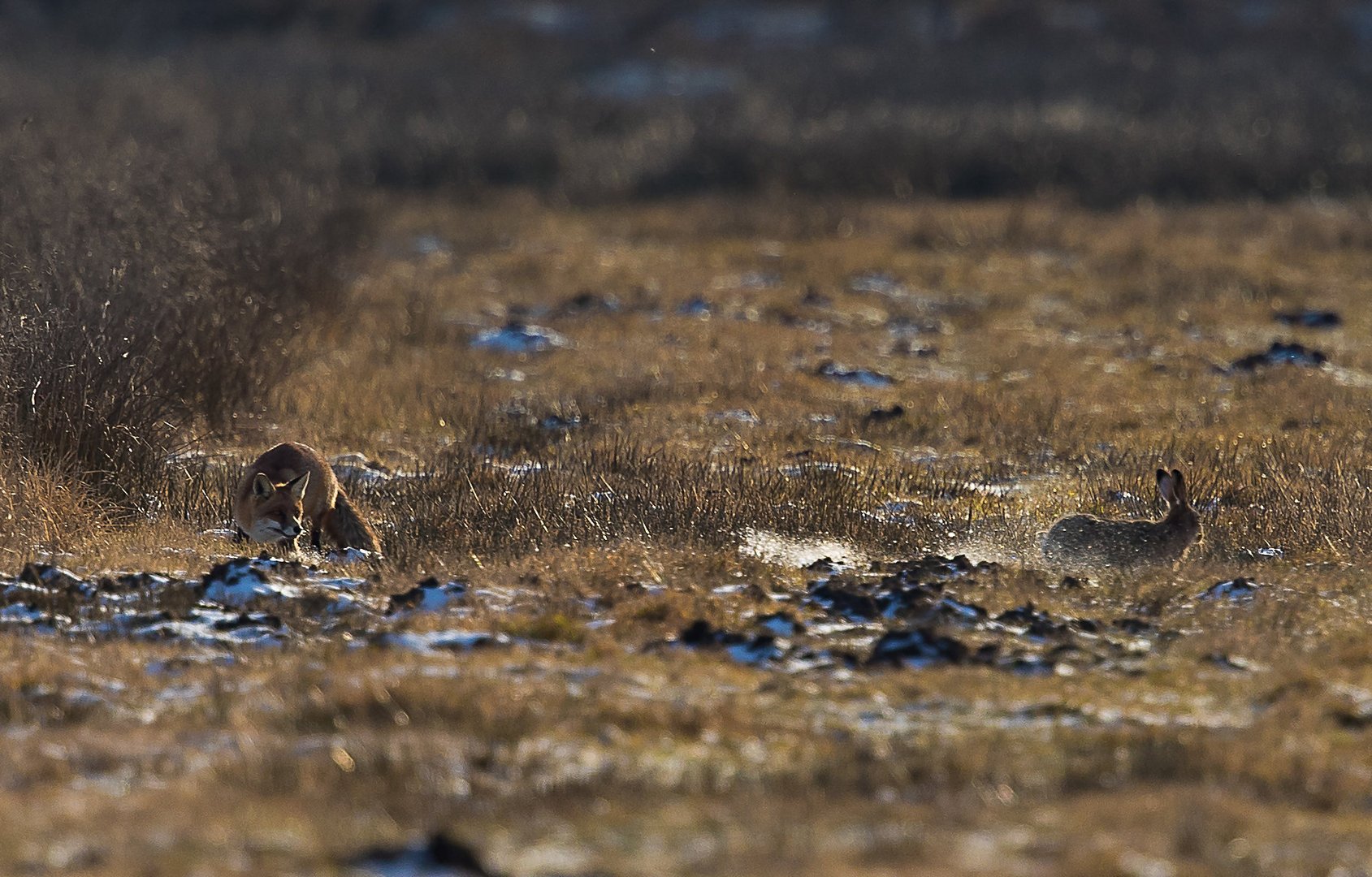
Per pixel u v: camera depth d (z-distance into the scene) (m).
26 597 24.91
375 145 113.25
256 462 29.83
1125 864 14.18
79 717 19.48
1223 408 47.66
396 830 15.09
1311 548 30.06
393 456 40.66
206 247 43.62
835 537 31.11
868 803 16.20
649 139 117.31
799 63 154.75
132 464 33.22
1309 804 16.69
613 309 69.69
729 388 50.69
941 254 87.38
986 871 13.94
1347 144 111.81
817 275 80.19
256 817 15.30
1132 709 20.44
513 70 153.12
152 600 25.00
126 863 13.96
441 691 19.72
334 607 24.92
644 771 17.08
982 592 26.55
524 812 15.61
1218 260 81.50
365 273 70.38
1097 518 29.56
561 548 29.25
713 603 25.03
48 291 35.06
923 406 48.44
